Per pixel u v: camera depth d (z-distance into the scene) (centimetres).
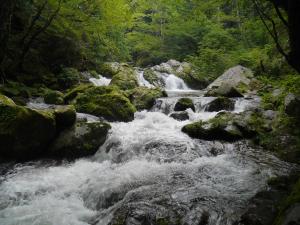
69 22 1611
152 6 2886
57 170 686
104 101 1067
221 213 465
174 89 2144
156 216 459
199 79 2219
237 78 1574
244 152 769
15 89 1206
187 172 641
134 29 3161
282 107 944
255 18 864
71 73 1585
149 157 735
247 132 853
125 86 1719
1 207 524
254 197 476
